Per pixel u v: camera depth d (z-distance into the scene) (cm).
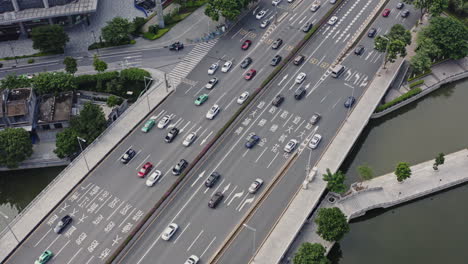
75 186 14088
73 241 12875
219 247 12688
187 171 14300
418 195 14312
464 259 13212
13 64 17675
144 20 19200
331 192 14075
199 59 18025
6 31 18825
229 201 13700
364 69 17638
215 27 19250
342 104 16362
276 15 19225
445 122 16788
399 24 18412
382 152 15700
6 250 12675
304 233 13162
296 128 15612
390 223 14038
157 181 14238
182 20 19562
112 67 17675
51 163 14988
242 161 14700
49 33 17362
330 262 12112
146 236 12975
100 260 12475
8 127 15138
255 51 18288
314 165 14525
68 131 14925
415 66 17312
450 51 18100
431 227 13925
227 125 15550
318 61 17938
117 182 14225
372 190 14288
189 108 16288
